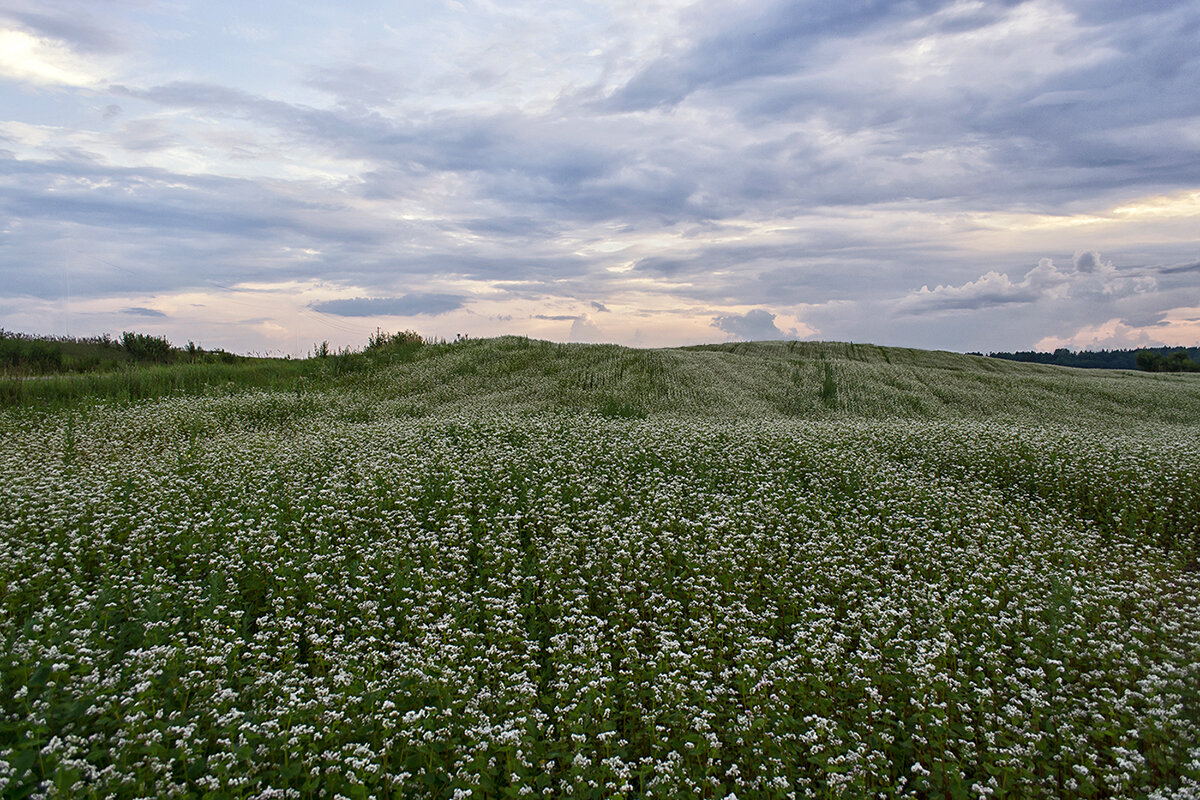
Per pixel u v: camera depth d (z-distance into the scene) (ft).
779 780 17.43
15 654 19.67
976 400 106.83
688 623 27.30
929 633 26.50
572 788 17.04
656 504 40.91
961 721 21.03
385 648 24.86
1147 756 19.16
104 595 24.71
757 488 45.21
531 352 121.60
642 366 115.14
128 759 16.42
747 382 110.63
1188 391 122.21
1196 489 45.21
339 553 31.65
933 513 41.98
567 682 22.03
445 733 18.88
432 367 106.32
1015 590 30.50
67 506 34.73
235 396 79.05
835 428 65.10
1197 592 30.78
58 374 87.92
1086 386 122.01
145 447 53.36
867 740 20.16
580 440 56.65
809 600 28.78
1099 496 45.65
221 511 35.88
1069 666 24.47
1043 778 18.43
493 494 41.47
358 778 16.60
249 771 16.21
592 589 30.30
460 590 28.17
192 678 19.63
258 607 27.17
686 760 19.11
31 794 14.42
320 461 48.37
